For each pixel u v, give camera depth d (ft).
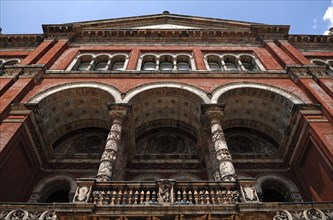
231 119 56.70
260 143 56.44
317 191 42.01
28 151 45.42
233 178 33.27
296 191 47.16
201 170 50.70
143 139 57.11
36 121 46.34
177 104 53.78
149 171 50.78
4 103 45.19
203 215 26.91
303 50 71.72
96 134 57.31
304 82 51.55
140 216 26.78
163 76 55.26
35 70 54.08
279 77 55.67
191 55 66.03
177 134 57.77
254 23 76.33
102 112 54.60
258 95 52.37
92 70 57.82
